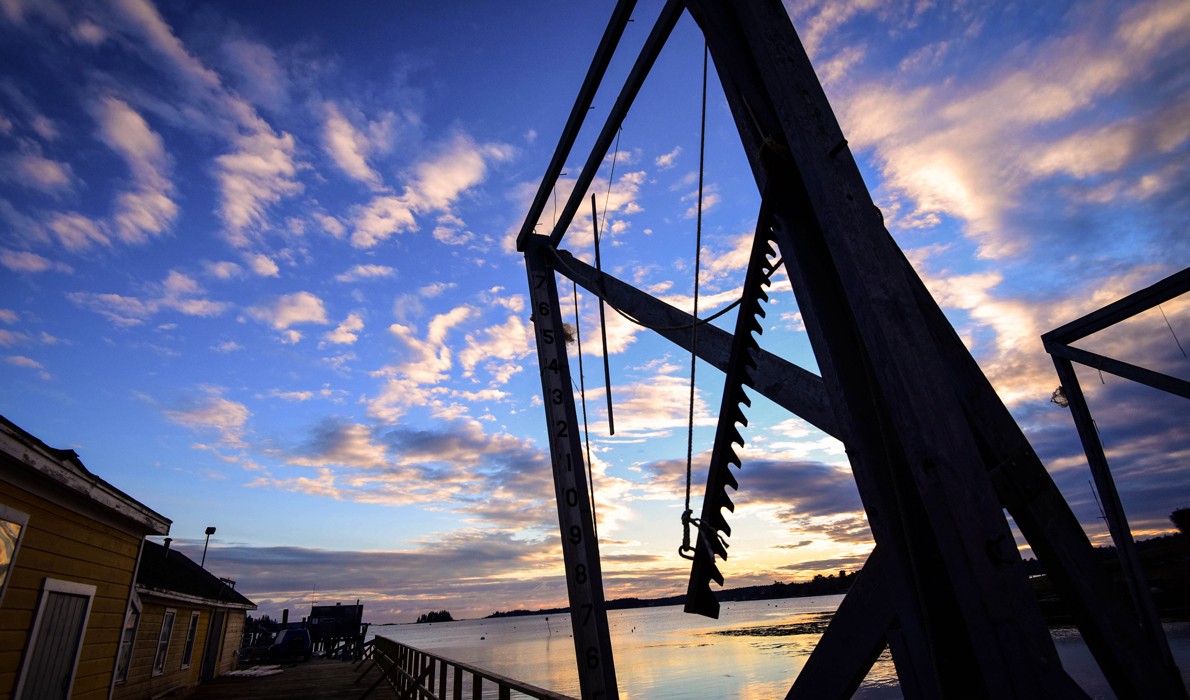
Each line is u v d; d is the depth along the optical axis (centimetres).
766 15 194
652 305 372
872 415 174
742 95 204
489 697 3394
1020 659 125
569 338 549
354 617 3862
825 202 166
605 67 409
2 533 591
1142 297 539
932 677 155
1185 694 167
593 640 458
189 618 1562
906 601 164
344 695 1457
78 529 746
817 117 179
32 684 664
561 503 495
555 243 547
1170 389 519
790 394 263
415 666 1146
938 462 139
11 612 618
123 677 1112
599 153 442
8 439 548
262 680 1880
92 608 795
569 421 522
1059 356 604
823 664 190
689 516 224
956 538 135
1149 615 436
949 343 197
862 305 156
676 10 339
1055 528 181
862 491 181
